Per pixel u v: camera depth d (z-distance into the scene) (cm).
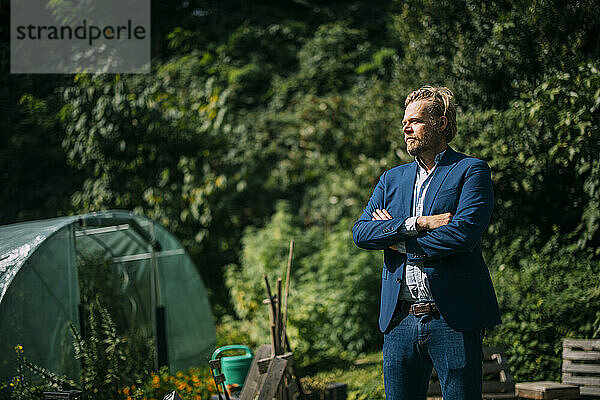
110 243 588
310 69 1002
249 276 796
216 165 901
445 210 275
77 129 844
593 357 455
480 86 648
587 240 587
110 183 859
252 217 949
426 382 284
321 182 920
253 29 1045
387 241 278
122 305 584
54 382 465
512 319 546
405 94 727
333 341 702
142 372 570
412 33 712
